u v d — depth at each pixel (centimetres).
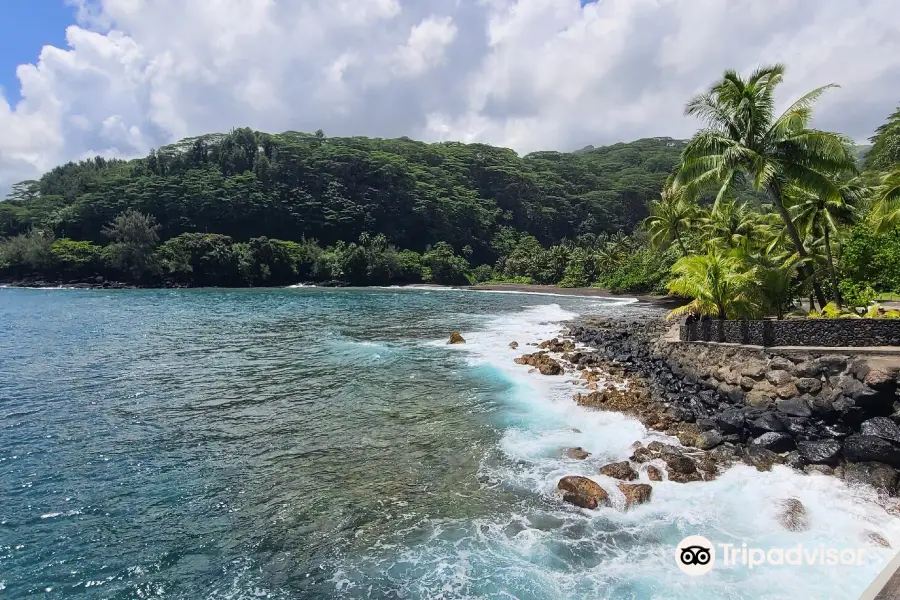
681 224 5506
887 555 823
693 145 2155
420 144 17175
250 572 809
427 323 3878
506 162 16438
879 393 1263
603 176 18075
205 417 1545
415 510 988
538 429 1419
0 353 2538
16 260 9094
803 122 1997
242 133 12975
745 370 1633
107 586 775
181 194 10631
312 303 5788
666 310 5141
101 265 9081
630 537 888
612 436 1348
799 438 1282
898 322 1423
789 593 738
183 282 9200
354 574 801
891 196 2180
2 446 1302
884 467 1082
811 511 962
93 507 1002
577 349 2688
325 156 12975
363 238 11094
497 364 2288
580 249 9938
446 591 757
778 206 2117
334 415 1562
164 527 934
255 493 1061
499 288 9050
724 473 1123
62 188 12312
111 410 1609
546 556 837
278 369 2195
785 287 1991
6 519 952
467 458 1224
